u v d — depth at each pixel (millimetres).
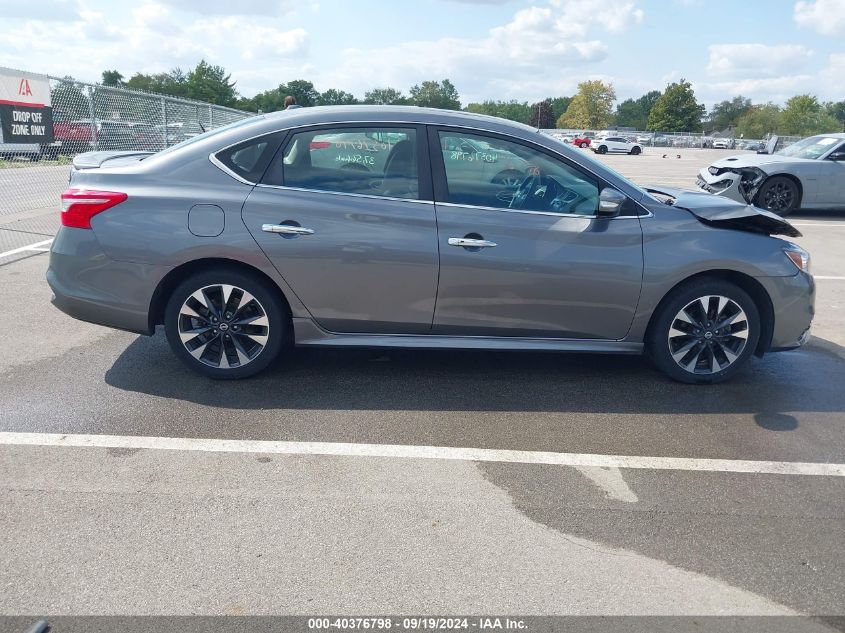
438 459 3389
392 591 2426
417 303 4062
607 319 4188
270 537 2705
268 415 3797
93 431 3543
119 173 4027
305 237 3928
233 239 3896
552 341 4234
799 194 12250
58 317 5402
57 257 4020
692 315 4320
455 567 2566
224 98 90375
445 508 2957
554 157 4129
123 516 2812
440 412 3928
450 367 4625
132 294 3982
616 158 41062
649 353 4430
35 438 3447
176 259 3920
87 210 3939
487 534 2781
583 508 3000
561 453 3502
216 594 2381
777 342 4406
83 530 2709
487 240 3984
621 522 2904
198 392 4066
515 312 4117
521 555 2652
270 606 2332
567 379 4492
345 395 4102
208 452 3367
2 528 2705
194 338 4113
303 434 3592
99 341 4883
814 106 84562
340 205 3955
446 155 4047
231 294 4055
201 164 3996
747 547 2762
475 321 4121
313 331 4121
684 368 4375
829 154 12297
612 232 4090
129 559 2547
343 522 2822
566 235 4051
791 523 2943
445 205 4012
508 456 3449
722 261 4148
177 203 3914
